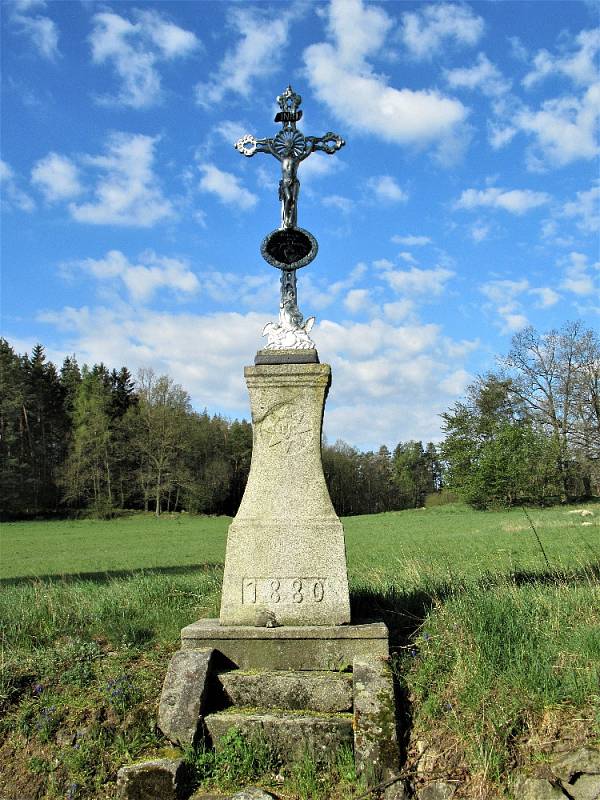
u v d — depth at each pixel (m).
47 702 6.23
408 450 89.31
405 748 5.33
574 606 7.30
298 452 7.04
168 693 5.91
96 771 5.44
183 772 5.23
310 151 7.89
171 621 8.29
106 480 65.50
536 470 47.12
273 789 5.23
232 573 6.85
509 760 5.01
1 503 59.78
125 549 31.55
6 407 62.25
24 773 5.55
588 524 24.72
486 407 53.12
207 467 67.25
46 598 9.03
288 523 6.88
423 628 7.02
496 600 7.08
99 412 67.25
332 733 5.55
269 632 6.46
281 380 7.12
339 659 6.39
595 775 4.74
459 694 5.66
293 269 7.72
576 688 5.55
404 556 16.14
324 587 6.74
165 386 69.25
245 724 5.67
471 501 51.53
